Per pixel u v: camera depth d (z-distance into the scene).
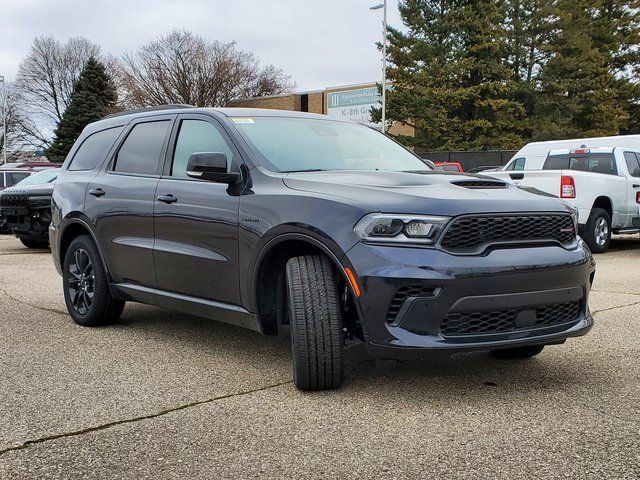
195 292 4.58
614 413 3.45
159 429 3.27
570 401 3.65
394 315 3.43
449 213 3.44
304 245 3.89
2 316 6.14
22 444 3.10
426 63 36.38
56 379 4.12
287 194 3.90
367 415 3.44
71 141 58.28
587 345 4.91
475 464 2.84
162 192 4.80
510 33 36.78
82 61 73.88
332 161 4.59
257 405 3.61
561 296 3.66
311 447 3.04
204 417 3.43
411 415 3.44
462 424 3.30
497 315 3.51
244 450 3.01
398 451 2.98
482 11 35.34
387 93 36.66
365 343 3.49
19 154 74.94
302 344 3.66
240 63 53.78
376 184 3.84
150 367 4.38
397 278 3.36
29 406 3.61
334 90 49.72
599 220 11.16
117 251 5.27
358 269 3.45
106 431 3.25
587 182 10.93
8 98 73.81
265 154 4.37
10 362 4.51
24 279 8.60
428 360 4.50
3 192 12.38
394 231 3.44
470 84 36.53
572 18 37.25
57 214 6.01
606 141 13.34
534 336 3.57
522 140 36.44
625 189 11.64
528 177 11.42
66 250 6.04
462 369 4.28
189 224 4.53
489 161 31.31
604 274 8.77
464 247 3.47
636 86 40.81
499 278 3.43
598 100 38.59
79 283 5.75
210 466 2.85
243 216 4.09
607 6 42.81
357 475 2.75
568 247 3.80
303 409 3.53
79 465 2.87
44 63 73.44
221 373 4.23
